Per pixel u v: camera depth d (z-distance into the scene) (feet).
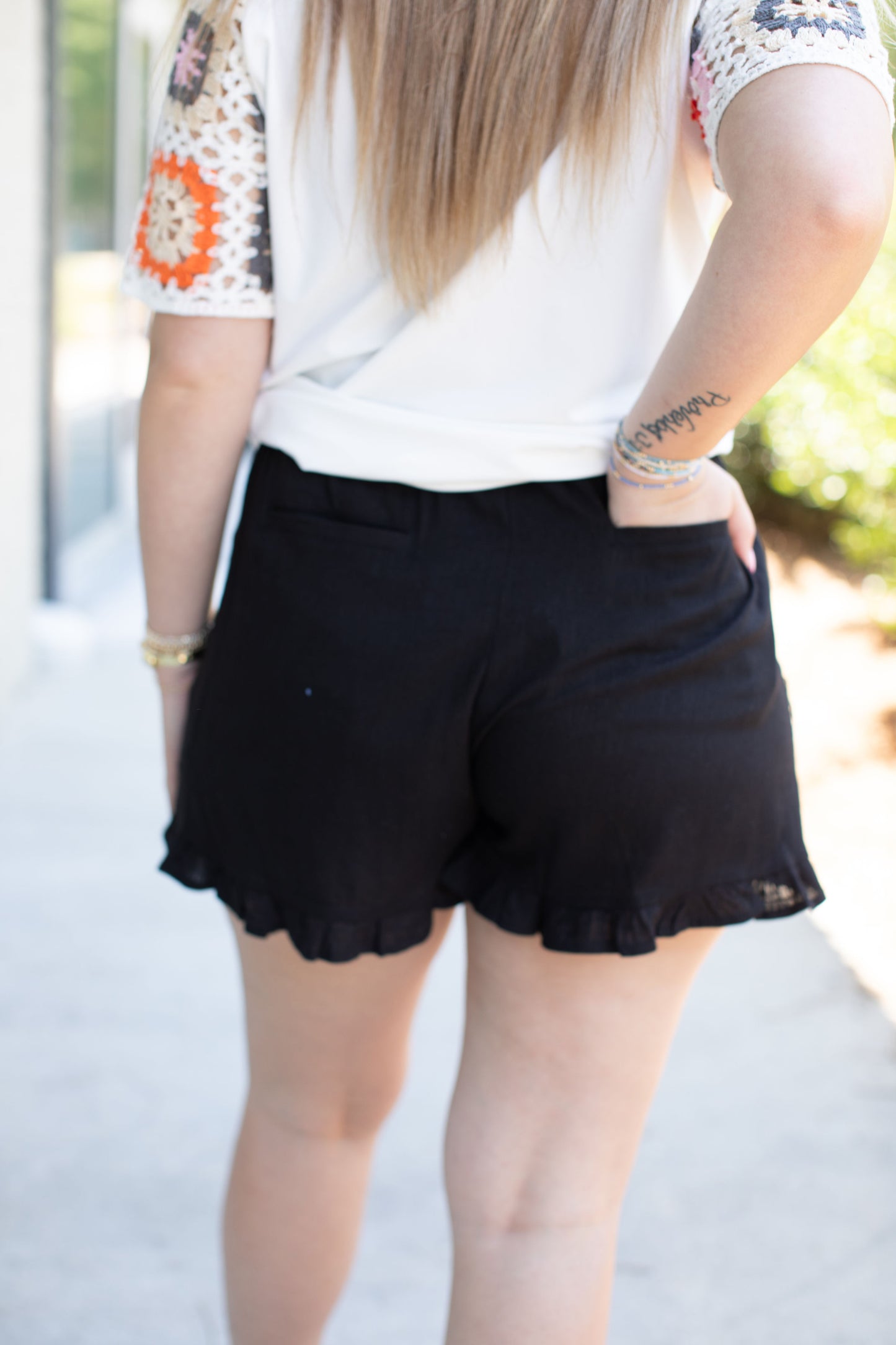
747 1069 7.19
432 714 3.11
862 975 8.27
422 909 3.44
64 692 13.01
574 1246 3.39
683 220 3.02
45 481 14.32
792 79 2.52
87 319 17.38
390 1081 3.88
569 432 3.06
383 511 3.13
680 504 3.06
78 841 9.62
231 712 3.31
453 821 3.32
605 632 3.04
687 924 3.22
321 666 3.13
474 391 3.13
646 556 3.09
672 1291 5.51
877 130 2.52
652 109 2.84
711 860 3.17
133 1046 7.09
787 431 17.19
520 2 2.75
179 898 8.84
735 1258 5.73
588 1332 3.39
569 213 2.93
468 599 3.06
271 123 3.01
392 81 2.87
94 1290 5.32
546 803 3.12
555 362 3.09
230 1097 6.69
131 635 15.19
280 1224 3.93
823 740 12.37
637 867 3.13
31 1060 6.89
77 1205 5.81
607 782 3.07
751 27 2.60
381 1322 5.26
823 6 2.56
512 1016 3.43
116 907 8.65
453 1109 3.55
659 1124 6.66
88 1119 6.42
